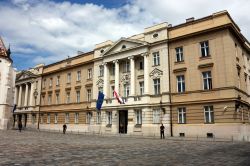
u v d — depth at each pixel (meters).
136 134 40.53
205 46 36.03
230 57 33.22
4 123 52.47
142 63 43.47
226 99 32.56
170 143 24.91
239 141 28.45
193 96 36.00
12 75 56.62
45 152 15.46
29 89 71.12
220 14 34.62
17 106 72.62
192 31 37.44
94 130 48.72
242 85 36.16
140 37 44.06
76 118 54.75
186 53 37.75
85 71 54.38
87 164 11.32
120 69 46.62
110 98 45.75
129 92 44.41
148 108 40.00
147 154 15.43
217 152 16.70
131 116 41.88
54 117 60.41
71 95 56.94
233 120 31.72
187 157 14.10
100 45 50.94
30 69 71.25
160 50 40.66
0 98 53.16
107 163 11.70
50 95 63.47
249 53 43.78
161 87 39.66
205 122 34.28
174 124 37.38
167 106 38.31
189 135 35.41
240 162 12.10
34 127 65.12
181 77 38.06
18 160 12.07
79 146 20.00
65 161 12.06
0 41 56.66
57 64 62.84
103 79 48.94
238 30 38.09
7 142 21.84
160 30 40.97
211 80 34.72
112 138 32.53
